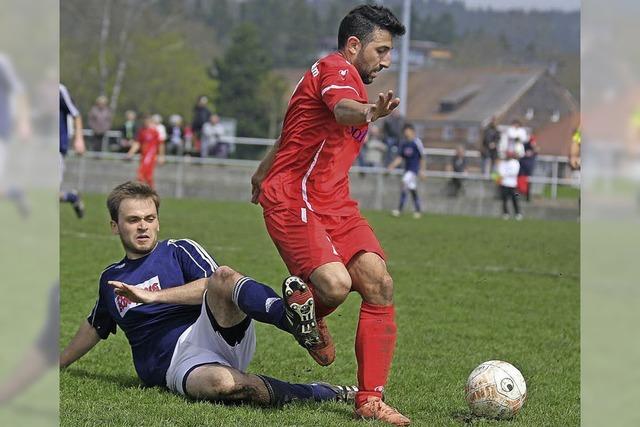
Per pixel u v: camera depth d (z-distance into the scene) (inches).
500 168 1556.3
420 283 729.6
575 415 334.0
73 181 1748.3
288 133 327.6
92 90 3358.8
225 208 1456.7
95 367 395.2
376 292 315.9
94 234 964.6
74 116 834.2
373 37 324.8
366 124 294.7
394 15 329.4
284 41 4040.4
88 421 293.9
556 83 2886.3
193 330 339.3
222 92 3705.7
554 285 748.0
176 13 3580.2
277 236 321.4
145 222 353.4
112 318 368.5
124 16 3383.4
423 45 3304.6
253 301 313.0
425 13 3353.8
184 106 3572.8
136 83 3501.5
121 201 354.6
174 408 313.3
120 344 448.8
